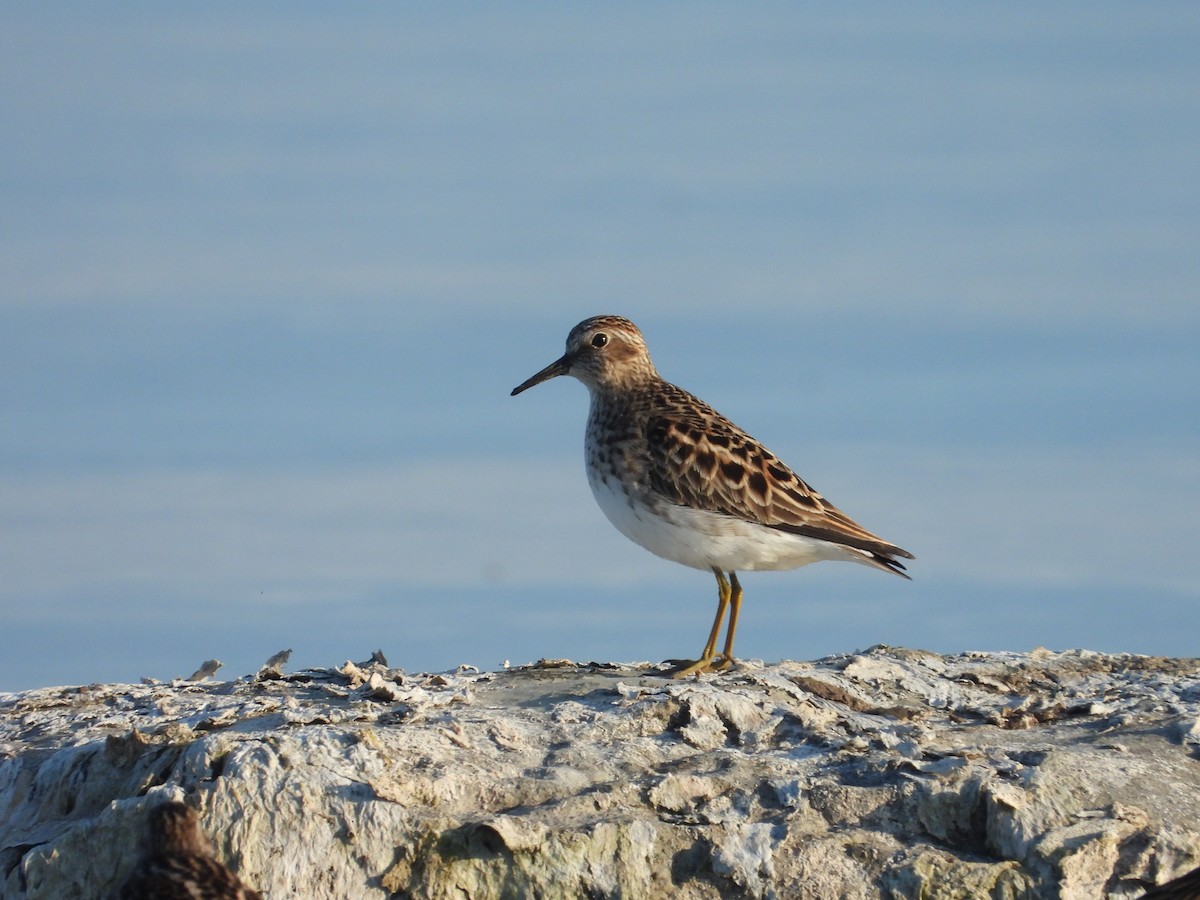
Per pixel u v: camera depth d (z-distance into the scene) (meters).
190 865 11.65
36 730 15.74
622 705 15.32
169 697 16.36
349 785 13.71
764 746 14.87
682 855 13.48
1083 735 15.23
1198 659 17.75
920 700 16.36
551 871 13.27
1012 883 13.21
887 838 13.59
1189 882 12.13
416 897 13.20
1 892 13.83
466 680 16.64
